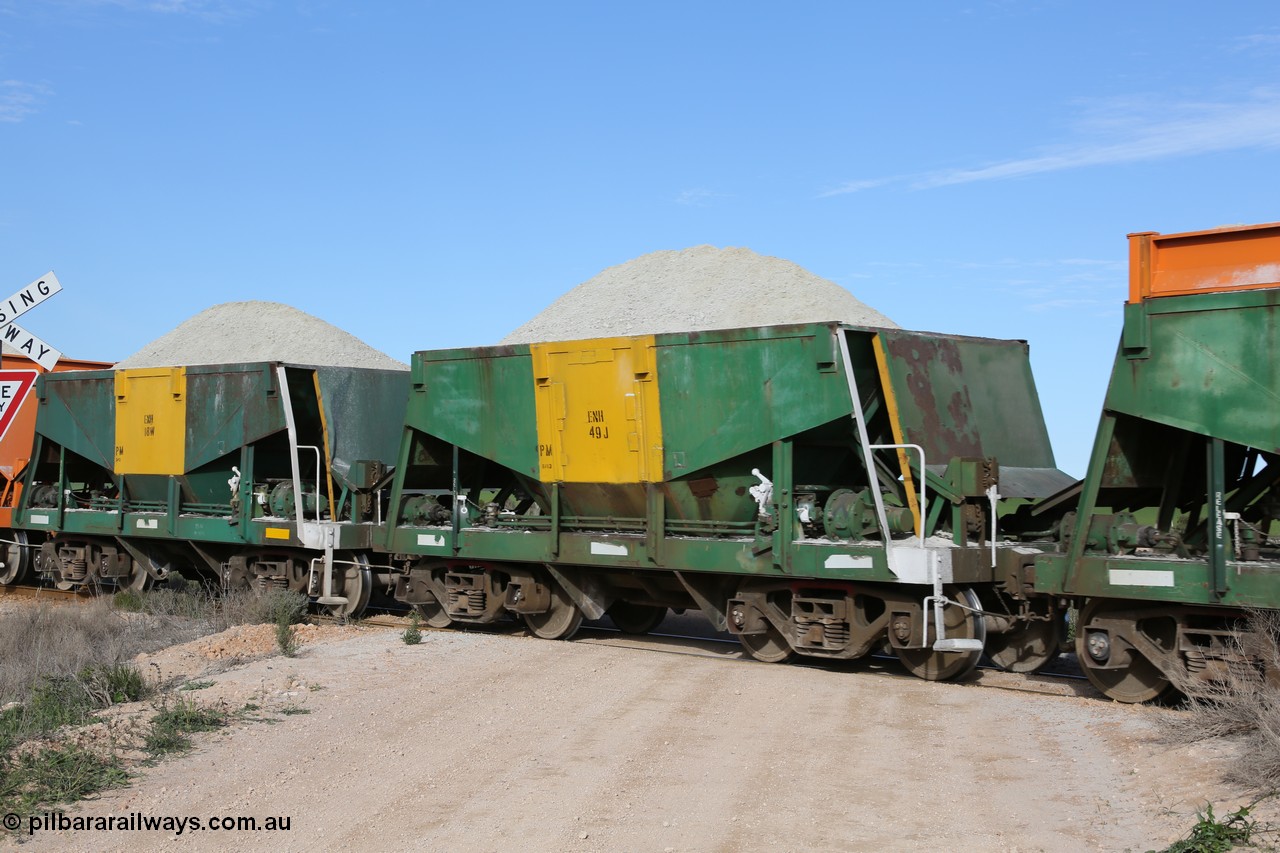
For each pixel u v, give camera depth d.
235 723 10.34
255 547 19.31
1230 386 10.39
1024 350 15.45
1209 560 10.47
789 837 7.18
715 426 13.84
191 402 19.80
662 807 7.79
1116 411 11.09
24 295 13.42
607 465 14.82
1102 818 7.45
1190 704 10.38
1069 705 11.13
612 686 11.88
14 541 23.69
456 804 7.93
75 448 21.95
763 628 13.89
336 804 8.01
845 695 11.49
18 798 8.11
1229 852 6.45
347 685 11.98
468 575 16.55
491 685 11.96
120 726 10.10
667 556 14.30
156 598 18.97
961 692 11.78
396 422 19.27
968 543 12.57
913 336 13.50
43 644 13.80
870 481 12.66
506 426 15.98
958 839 7.11
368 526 17.92
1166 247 11.02
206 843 7.31
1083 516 11.36
